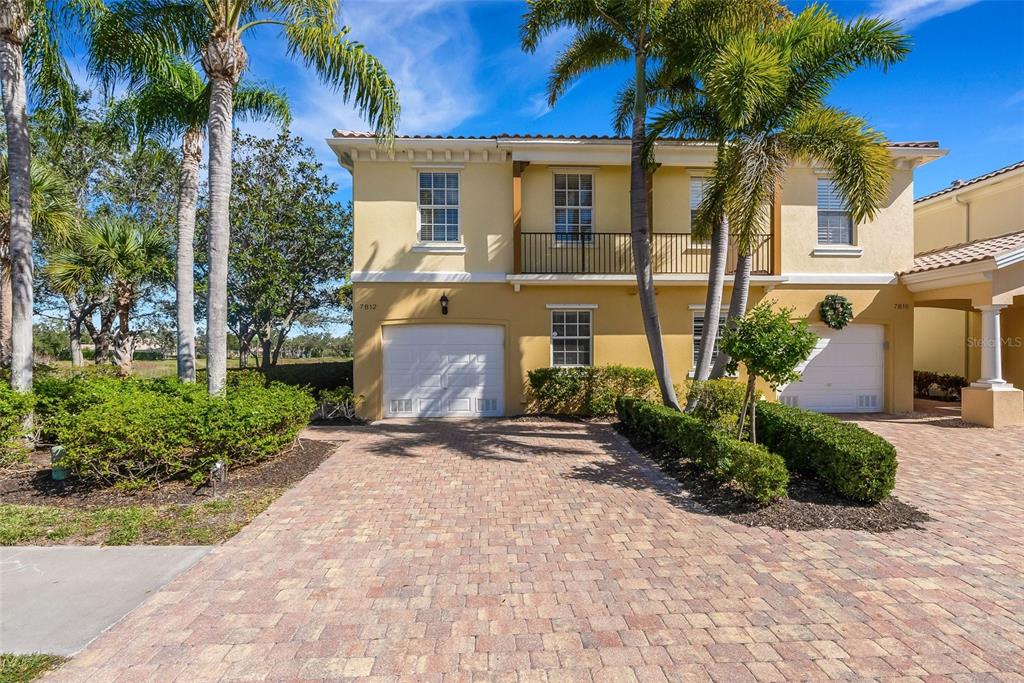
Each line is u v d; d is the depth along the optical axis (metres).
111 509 5.06
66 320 20.88
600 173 11.94
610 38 9.13
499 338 11.82
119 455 5.28
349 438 9.15
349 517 5.09
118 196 17.06
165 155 11.36
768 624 3.19
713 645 2.98
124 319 13.06
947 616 3.26
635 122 8.68
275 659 2.86
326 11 7.38
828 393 12.12
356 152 11.41
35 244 13.10
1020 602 3.42
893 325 12.05
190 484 5.80
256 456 6.43
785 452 6.29
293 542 4.48
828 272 12.07
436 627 3.18
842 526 4.74
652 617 3.28
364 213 11.54
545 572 3.91
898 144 11.87
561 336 11.94
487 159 11.66
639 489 6.00
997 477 6.41
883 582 3.71
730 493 5.61
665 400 8.60
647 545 4.40
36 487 5.64
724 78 6.93
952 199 14.03
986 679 2.67
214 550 4.29
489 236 11.72
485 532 4.71
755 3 7.93
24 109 7.23
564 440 8.94
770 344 5.70
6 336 9.74
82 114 14.74
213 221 7.15
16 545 4.34
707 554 4.21
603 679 2.70
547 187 11.88
